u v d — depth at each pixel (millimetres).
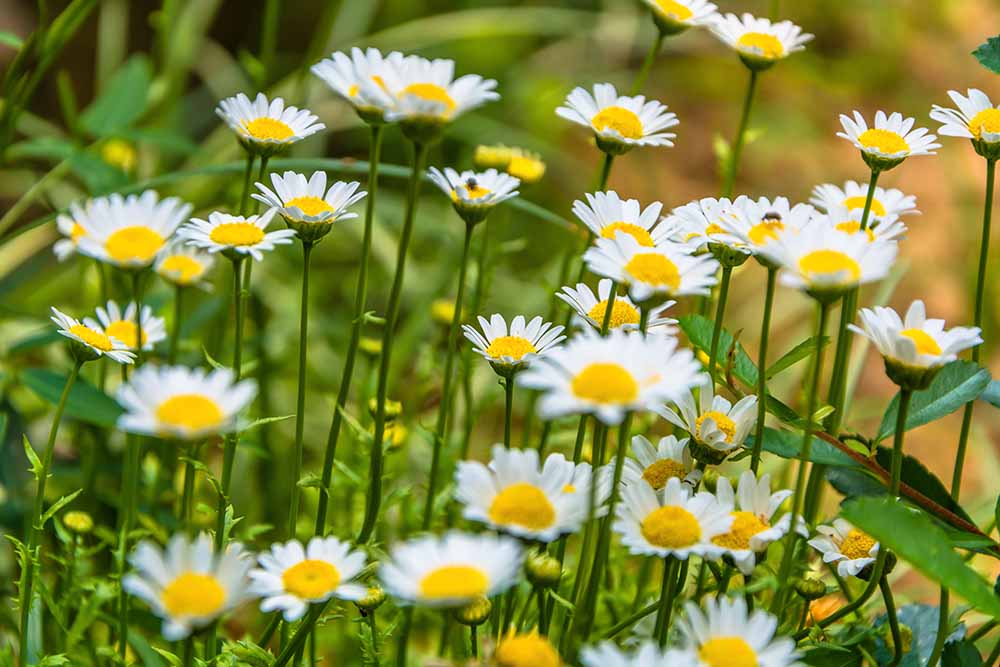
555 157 1692
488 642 730
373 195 789
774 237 760
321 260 1511
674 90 1955
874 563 789
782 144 1873
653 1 847
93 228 773
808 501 823
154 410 722
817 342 756
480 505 743
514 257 1641
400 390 1204
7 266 1337
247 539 844
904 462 813
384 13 1893
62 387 843
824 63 2045
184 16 1394
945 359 748
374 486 798
